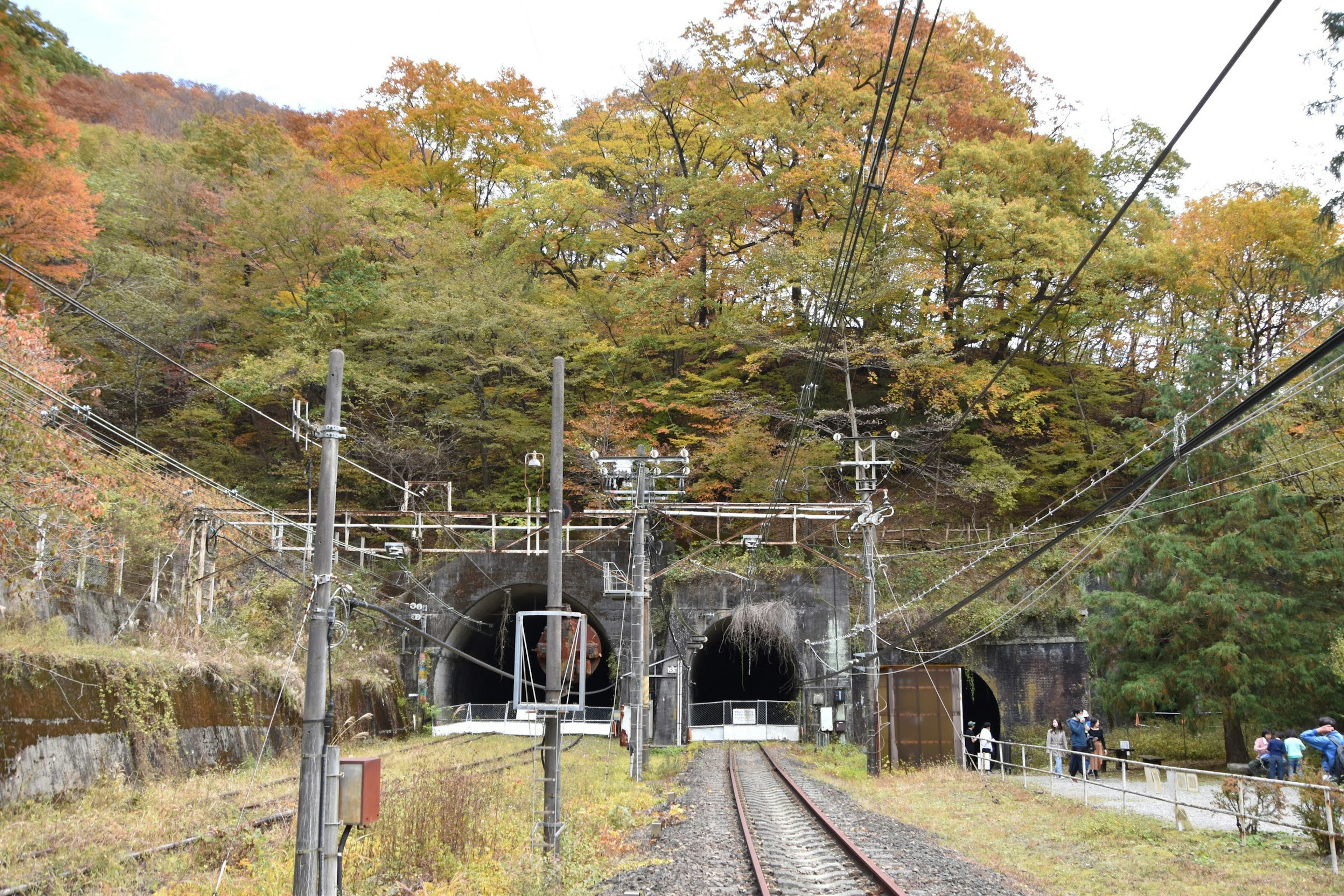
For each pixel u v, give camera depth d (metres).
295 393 39.44
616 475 25.22
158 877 11.09
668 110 43.88
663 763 27.08
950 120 42.31
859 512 27.06
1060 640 32.44
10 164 22.31
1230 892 11.20
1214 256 36.94
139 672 19.42
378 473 43.56
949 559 38.31
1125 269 37.16
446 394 41.22
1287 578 26.38
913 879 11.84
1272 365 33.97
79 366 36.22
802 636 35.78
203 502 27.23
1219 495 27.28
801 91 38.66
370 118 50.56
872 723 25.61
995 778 23.94
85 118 51.94
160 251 41.88
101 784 17.03
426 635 12.54
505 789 19.09
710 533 40.62
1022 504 43.00
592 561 32.34
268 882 10.69
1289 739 18.30
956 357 40.72
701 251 42.19
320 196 40.25
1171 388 28.72
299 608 30.02
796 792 20.58
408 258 42.22
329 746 9.59
